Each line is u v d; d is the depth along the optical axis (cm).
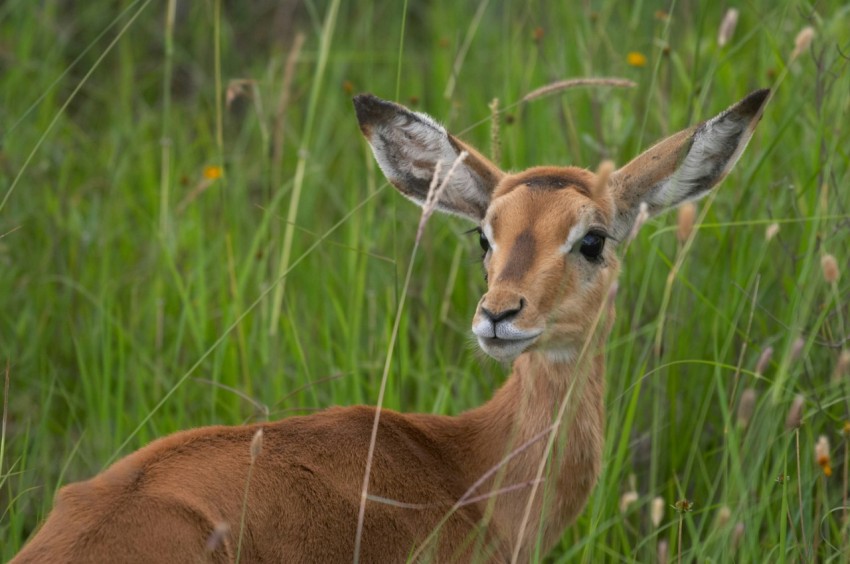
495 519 901
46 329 1289
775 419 988
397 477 864
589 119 1448
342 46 1881
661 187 957
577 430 911
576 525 1047
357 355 1173
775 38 1280
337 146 1642
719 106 1393
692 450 1034
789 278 1149
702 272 1218
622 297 1154
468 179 985
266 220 1266
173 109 1789
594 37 1555
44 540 730
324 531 812
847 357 846
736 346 1148
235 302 1202
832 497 1055
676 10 1669
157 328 1220
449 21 1855
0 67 1798
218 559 748
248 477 761
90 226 1416
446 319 1243
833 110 1229
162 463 785
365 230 1319
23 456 1027
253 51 1995
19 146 1555
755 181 1223
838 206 1116
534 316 852
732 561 882
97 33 1928
